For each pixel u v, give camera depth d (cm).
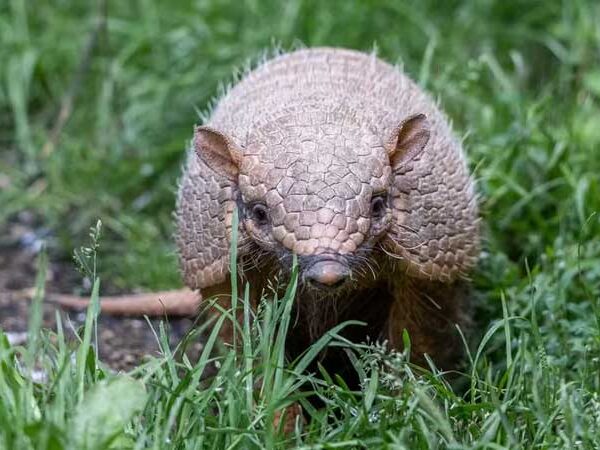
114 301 1011
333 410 720
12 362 689
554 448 650
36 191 1264
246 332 680
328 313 807
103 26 1309
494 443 638
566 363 809
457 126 1101
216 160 727
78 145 1293
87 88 1353
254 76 893
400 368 681
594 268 911
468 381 823
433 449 632
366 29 1285
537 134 1070
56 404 612
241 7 1320
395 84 877
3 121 1384
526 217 1038
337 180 675
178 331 1002
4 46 1380
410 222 748
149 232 1187
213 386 668
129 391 610
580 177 1038
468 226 799
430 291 791
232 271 693
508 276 936
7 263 1160
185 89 1279
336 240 661
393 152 723
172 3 1359
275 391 659
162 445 616
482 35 1315
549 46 1270
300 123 718
